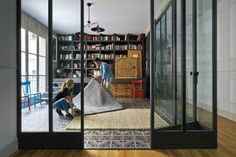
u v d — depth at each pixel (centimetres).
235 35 495
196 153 294
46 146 314
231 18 511
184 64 338
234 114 502
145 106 688
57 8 572
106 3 611
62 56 730
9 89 293
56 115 488
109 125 439
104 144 329
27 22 572
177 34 370
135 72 979
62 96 493
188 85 350
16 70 314
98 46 1005
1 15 273
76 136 313
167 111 362
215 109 317
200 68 355
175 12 383
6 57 286
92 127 421
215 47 319
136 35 1025
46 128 338
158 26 409
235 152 297
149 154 290
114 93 947
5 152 279
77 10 577
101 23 826
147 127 424
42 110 495
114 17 746
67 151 302
